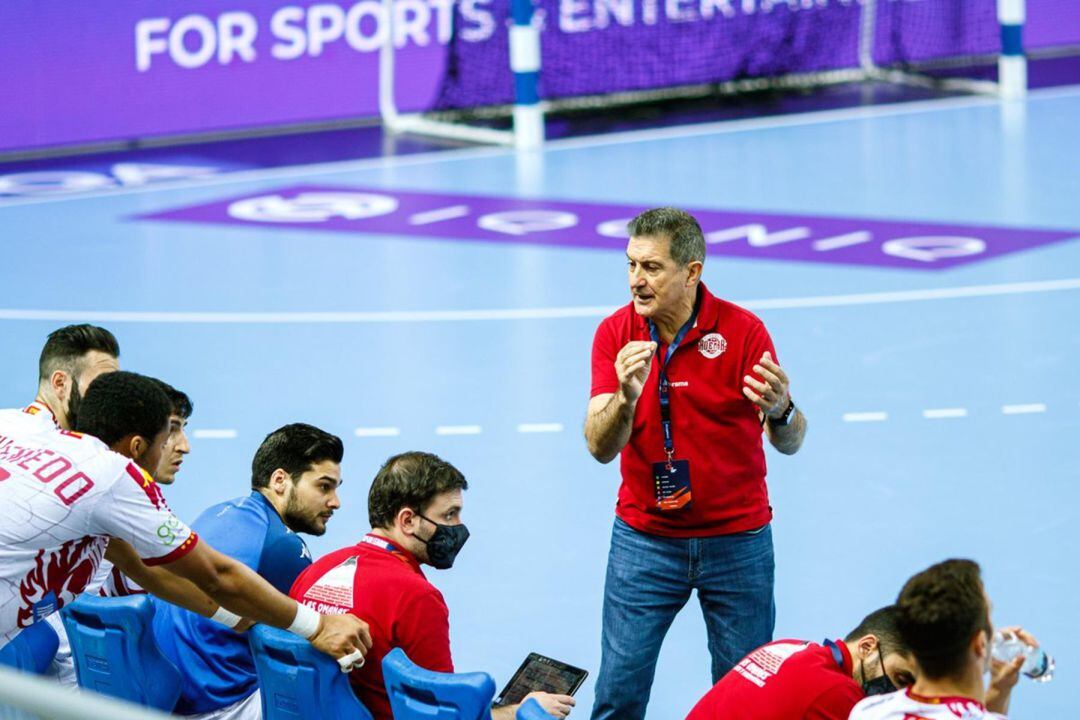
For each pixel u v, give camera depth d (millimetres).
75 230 38812
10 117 47656
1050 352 27125
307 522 13492
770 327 29203
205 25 49344
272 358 28359
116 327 30438
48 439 11281
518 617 18125
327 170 45844
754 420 13477
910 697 9320
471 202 41250
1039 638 16938
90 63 48156
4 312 31609
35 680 7016
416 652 11648
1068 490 21094
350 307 31672
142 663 12055
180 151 48625
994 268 32812
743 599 13633
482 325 30203
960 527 20062
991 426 23719
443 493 12133
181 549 11102
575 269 34125
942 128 48625
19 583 10992
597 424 12953
